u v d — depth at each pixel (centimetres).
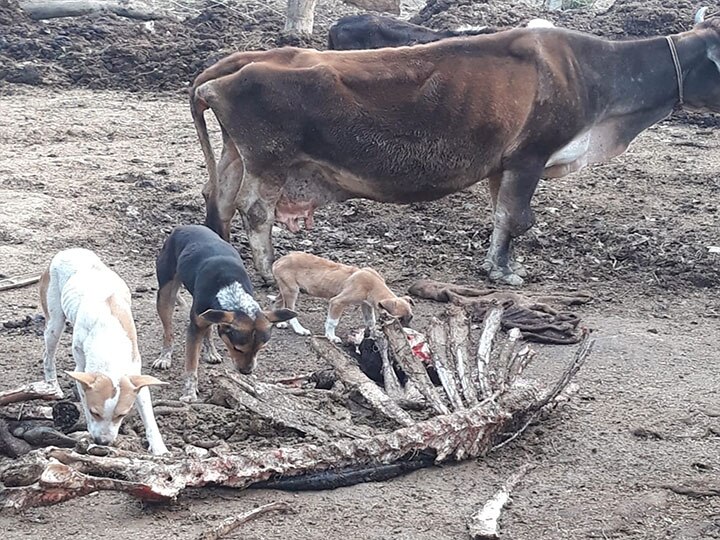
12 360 675
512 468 596
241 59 779
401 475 587
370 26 1177
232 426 602
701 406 653
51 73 1338
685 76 828
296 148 777
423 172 794
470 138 791
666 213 957
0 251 818
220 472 561
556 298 775
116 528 546
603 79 812
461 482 584
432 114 783
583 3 1947
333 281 705
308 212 798
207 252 645
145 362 680
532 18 1576
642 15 1565
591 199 987
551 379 674
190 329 635
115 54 1383
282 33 1509
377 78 777
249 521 551
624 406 650
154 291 777
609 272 832
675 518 568
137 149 1084
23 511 552
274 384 628
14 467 553
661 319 761
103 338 584
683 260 844
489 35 805
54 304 625
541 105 798
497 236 813
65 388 647
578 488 584
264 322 625
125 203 918
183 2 1783
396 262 844
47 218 873
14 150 1058
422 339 654
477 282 812
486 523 550
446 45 793
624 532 557
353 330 728
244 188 780
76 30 1465
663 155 1142
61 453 554
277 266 717
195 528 548
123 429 595
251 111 767
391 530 552
